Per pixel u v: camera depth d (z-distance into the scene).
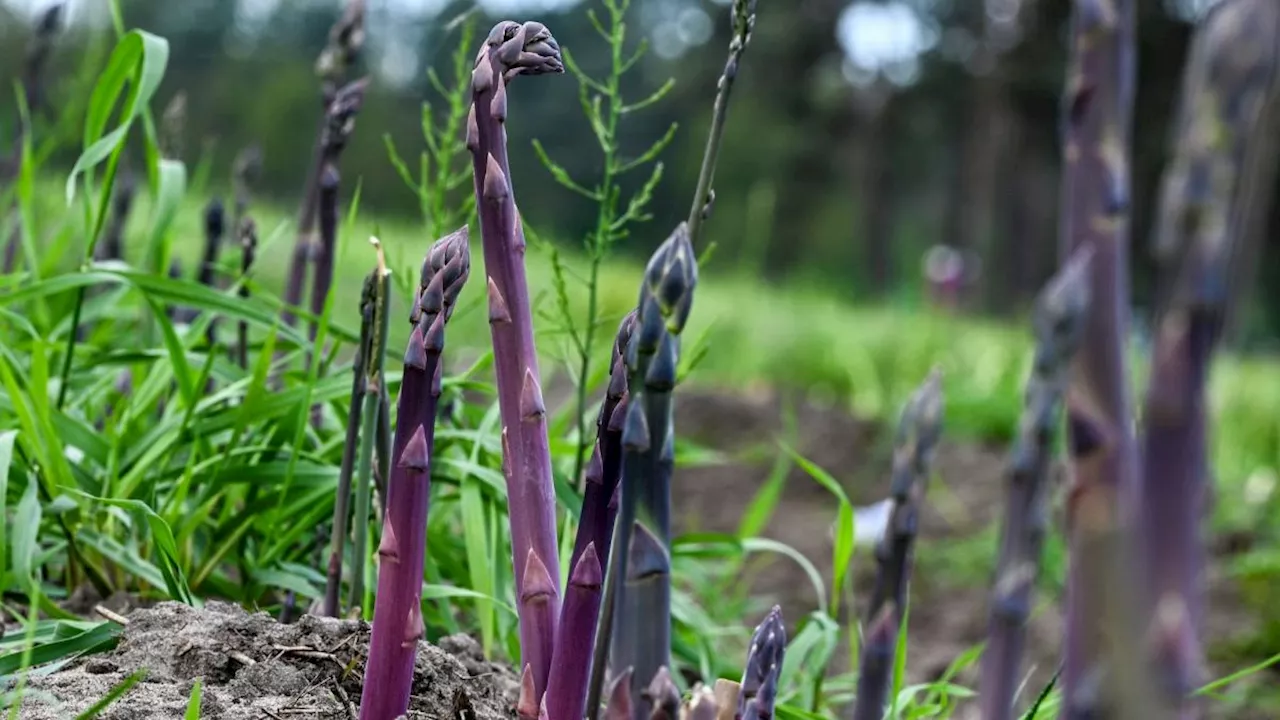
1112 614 0.74
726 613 3.01
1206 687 1.85
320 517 2.18
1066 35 30.39
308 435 2.41
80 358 2.69
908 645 4.05
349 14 2.57
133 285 2.19
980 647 2.29
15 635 1.79
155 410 2.63
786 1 38.69
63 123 3.39
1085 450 0.76
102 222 2.30
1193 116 0.72
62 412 2.21
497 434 2.43
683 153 35.66
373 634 1.37
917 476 0.97
